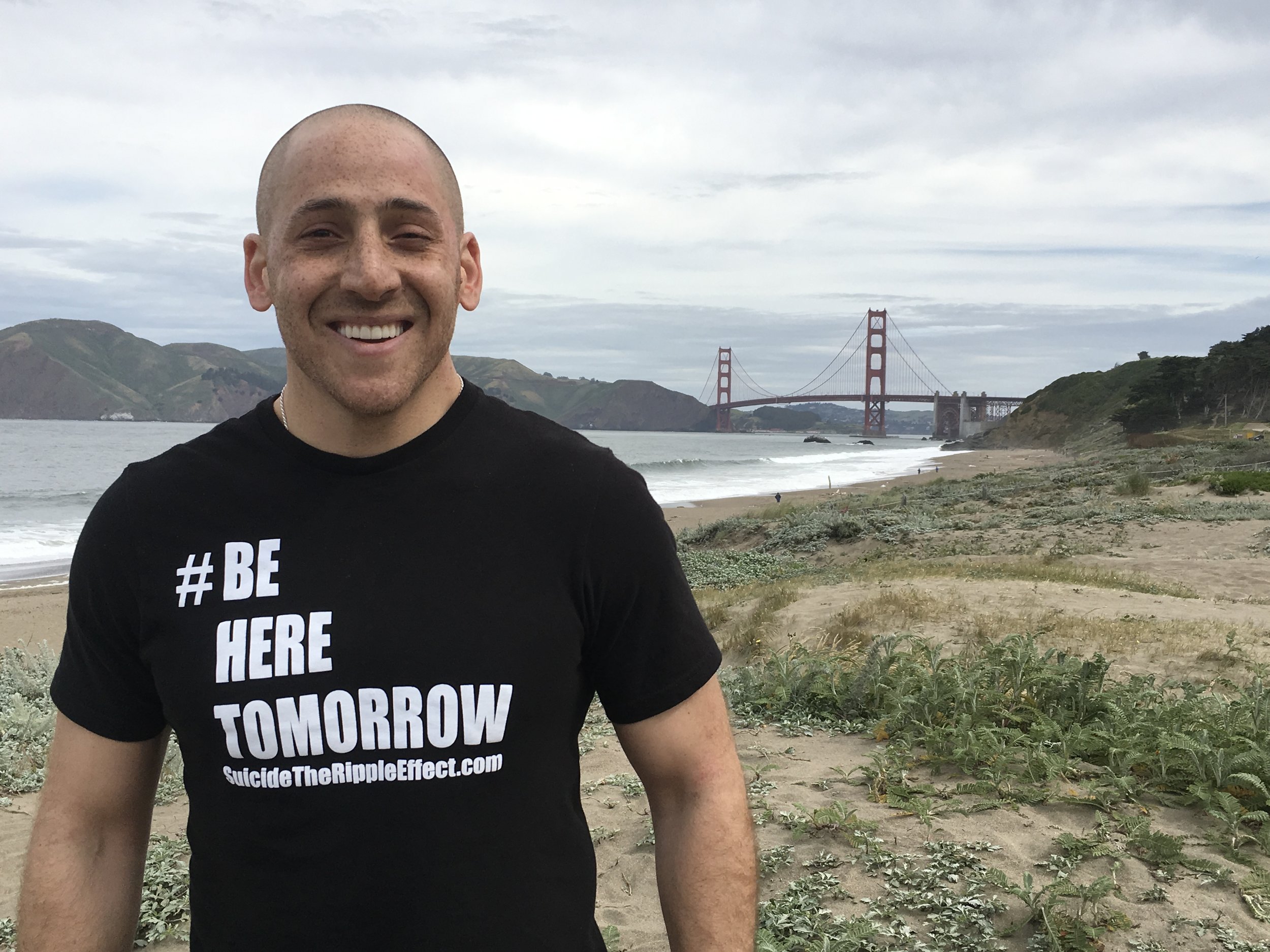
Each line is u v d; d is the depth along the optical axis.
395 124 1.26
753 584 15.01
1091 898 2.67
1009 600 9.51
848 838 3.38
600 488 1.23
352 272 1.14
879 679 5.39
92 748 1.23
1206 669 6.65
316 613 1.14
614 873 3.47
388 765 1.11
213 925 1.15
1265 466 26.03
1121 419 84.12
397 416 1.22
